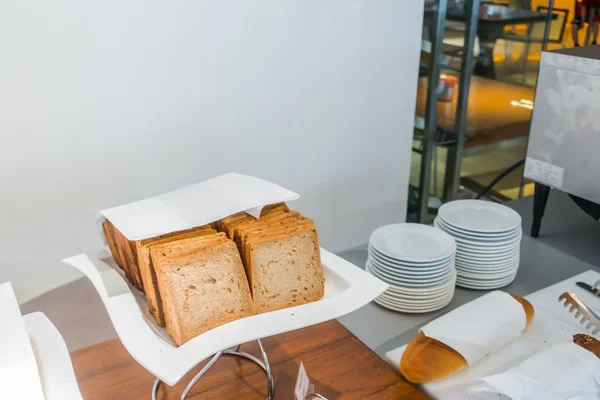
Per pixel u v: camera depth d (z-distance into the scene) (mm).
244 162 1361
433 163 1853
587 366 781
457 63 1757
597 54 1152
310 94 1398
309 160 1470
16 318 718
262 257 738
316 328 1012
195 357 624
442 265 1058
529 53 1946
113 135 1165
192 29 1177
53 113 1088
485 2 1772
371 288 761
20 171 1093
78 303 1236
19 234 1130
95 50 1089
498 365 903
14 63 1023
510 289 1182
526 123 2070
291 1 1278
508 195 2166
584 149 1169
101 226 820
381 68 1494
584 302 1064
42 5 1014
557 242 1389
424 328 912
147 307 763
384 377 885
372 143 1571
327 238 1602
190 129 1253
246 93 1299
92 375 892
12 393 614
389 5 1436
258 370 913
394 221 1730
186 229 751
